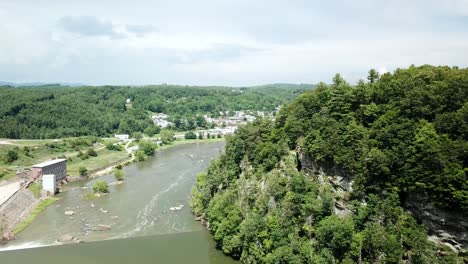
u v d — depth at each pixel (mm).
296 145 117812
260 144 132250
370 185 88938
